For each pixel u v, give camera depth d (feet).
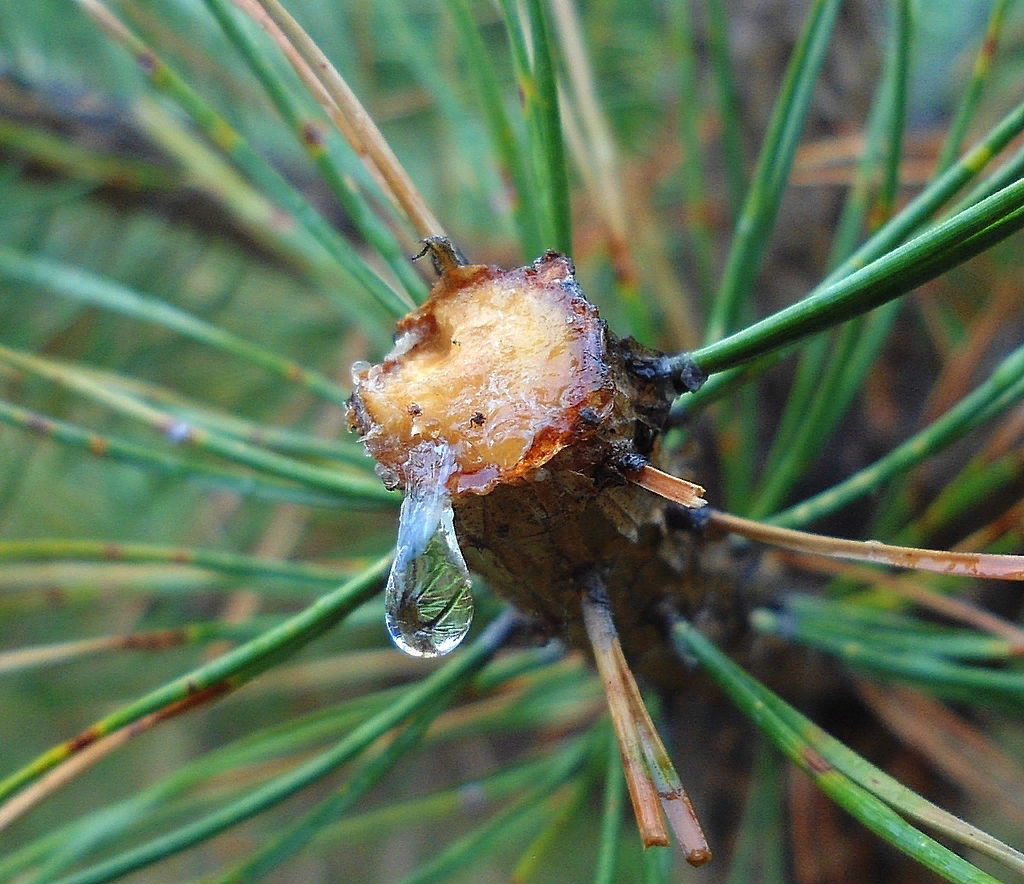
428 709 0.50
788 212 0.76
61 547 0.54
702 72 0.81
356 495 0.51
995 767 0.61
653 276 0.70
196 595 0.89
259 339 0.90
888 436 0.70
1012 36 0.86
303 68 0.49
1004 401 0.50
